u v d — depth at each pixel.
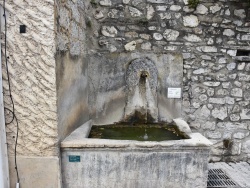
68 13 2.27
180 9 3.09
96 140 2.23
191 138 2.38
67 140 2.19
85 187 2.21
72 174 2.19
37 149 2.04
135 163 2.21
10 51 1.91
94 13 3.08
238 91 3.18
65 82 2.21
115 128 3.04
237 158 3.26
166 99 3.16
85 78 2.98
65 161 2.16
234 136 3.24
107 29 3.10
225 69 3.16
